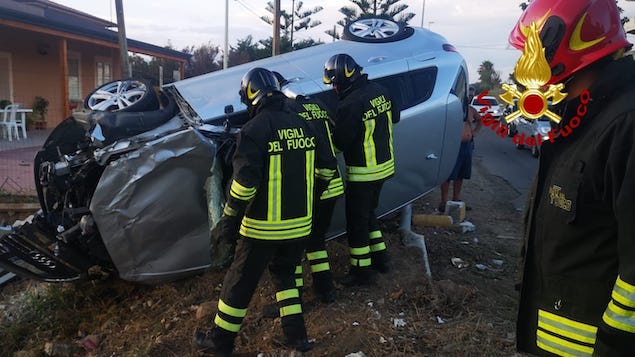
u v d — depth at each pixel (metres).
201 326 3.68
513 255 5.50
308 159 3.27
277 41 16.83
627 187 1.33
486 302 4.16
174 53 21.83
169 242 3.79
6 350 3.94
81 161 3.88
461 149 6.88
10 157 10.28
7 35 15.48
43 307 4.35
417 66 5.10
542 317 1.71
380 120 4.10
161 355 3.42
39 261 4.05
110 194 3.60
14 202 6.71
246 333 3.62
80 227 3.71
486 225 6.79
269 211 3.12
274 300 4.00
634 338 1.36
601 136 1.42
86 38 15.67
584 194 1.48
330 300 3.98
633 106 1.37
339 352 3.36
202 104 4.34
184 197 3.72
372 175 4.09
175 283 4.35
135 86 4.46
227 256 3.76
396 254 4.90
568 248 1.57
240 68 5.08
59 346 3.70
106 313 4.18
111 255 3.70
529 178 11.30
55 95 17.61
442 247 5.57
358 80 4.08
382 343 3.47
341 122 4.00
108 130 3.84
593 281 1.54
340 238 5.33
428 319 3.83
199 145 3.65
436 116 5.07
